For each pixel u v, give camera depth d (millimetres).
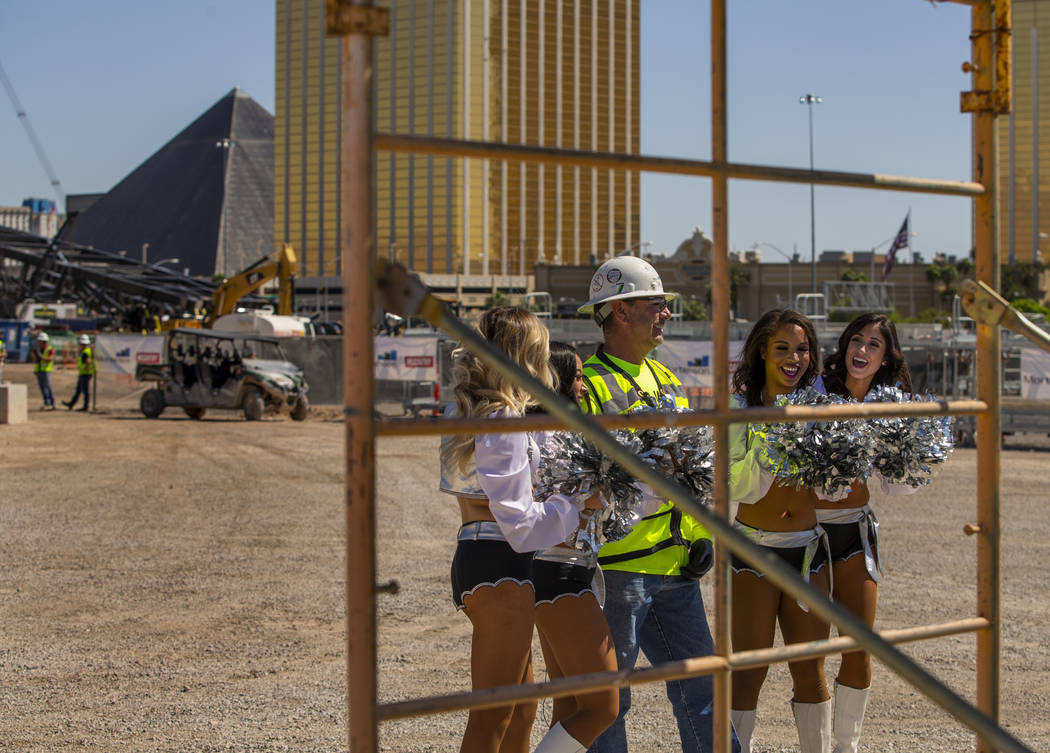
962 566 8578
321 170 150500
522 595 3287
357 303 1831
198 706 5191
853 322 4359
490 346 1926
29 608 7223
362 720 1853
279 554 9188
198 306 66938
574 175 152625
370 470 1843
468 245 146250
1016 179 101875
